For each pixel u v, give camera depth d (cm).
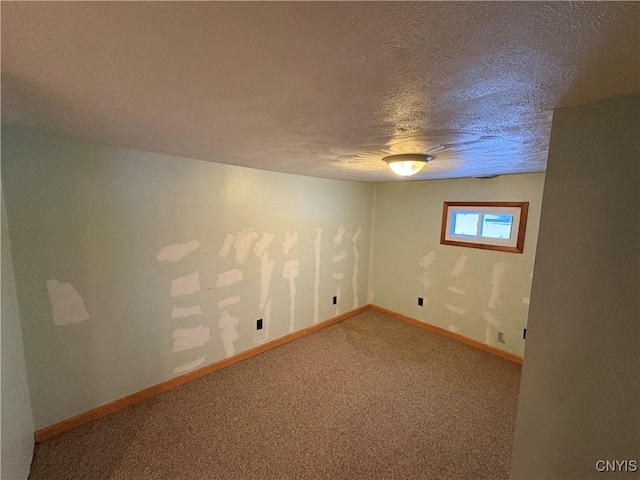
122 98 101
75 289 197
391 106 102
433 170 270
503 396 251
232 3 49
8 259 163
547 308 101
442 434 208
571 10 49
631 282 83
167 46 65
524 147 165
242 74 79
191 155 224
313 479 171
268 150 188
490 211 320
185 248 248
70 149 186
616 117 85
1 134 163
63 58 72
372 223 436
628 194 83
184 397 241
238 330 295
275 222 314
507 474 177
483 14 51
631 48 61
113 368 219
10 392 149
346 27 56
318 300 376
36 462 176
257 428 209
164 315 242
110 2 49
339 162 228
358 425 215
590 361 92
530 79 78
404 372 286
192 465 178
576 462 96
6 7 50
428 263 379
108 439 195
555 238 98
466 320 347
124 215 213
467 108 102
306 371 284
